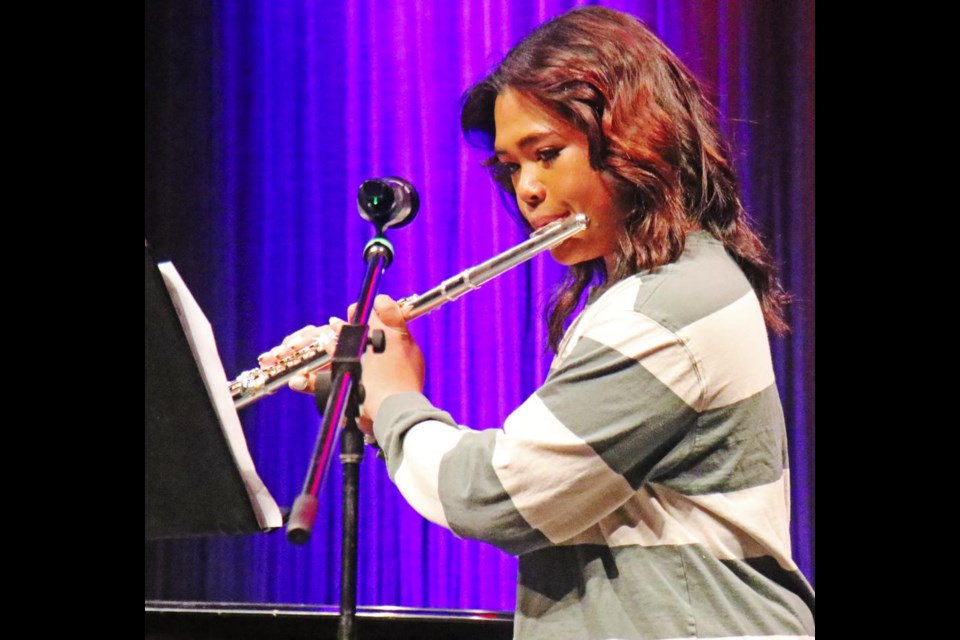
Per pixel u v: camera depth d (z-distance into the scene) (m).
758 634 3.50
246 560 7.95
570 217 3.91
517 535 3.53
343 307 7.80
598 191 3.88
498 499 3.50
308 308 7.86
